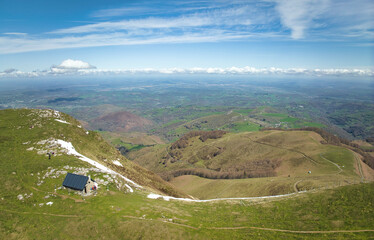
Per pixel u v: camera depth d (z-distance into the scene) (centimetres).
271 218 5309
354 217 4738
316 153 19712
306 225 4734
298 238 4253
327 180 10350
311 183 10012
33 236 4075
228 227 4803
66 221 4462
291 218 5191
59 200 5088
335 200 5628
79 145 9044
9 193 5175
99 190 5606
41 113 10731
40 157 6938
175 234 4303
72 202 5053
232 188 14962
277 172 18888
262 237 4341
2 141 7688
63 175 6012
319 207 5491
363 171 15425
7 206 4759
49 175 5994
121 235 4234
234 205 6406
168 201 6344
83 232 4238
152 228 4341
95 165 7406
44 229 4250
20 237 3994
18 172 5994
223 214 5641
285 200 6391
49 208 4831
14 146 7488
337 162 17088
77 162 6850
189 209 5847
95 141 10650
